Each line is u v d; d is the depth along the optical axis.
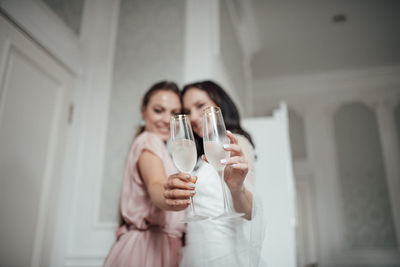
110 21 2.17
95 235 1.73
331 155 4.78
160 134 1.48
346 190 4.62
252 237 0.86
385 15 3.71
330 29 3.99
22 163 1.49
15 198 1.43
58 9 1.82
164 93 1.50
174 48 2.03
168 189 0.85
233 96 2.67
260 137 1.81
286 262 1.55
